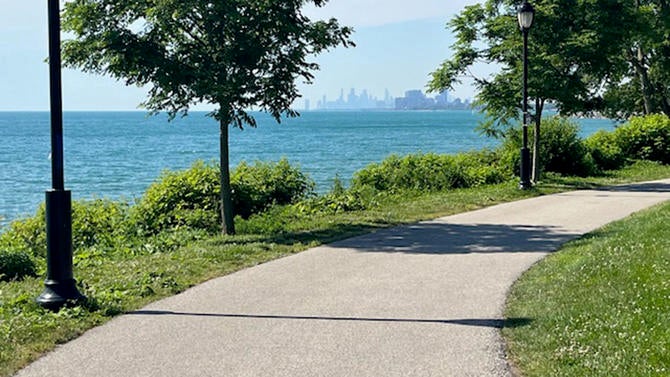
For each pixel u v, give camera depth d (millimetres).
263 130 116875
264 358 6387
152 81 14000
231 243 13141
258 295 8852
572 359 5973
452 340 6848
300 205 18938
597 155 28531
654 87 38312
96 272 10508
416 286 9211
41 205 17547
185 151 59250
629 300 7582
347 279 9719
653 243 10633
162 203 18203
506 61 23719
